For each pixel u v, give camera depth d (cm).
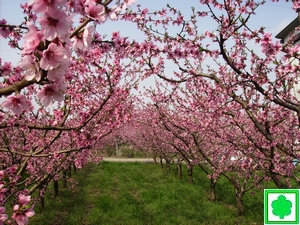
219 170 754
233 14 421
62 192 1008
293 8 365
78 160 714
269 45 326
